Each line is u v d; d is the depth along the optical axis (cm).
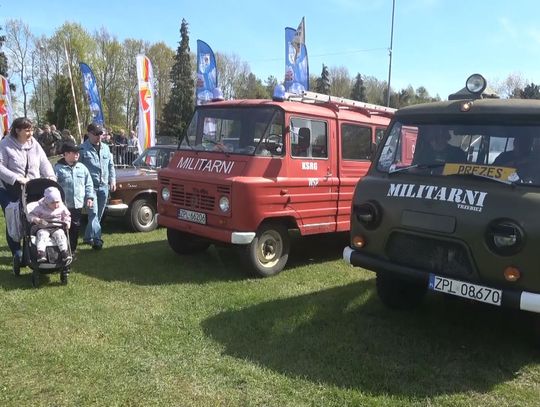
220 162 680
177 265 723
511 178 418
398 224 459
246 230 644
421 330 501
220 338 469
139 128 1723
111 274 665
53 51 5769
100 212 820
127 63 6231
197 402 361
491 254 399
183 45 5534
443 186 444
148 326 491
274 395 374
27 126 644
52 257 594
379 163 518
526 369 425
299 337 477
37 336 458
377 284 544
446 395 381
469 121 468
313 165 719
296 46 1523
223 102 732
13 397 358
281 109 679
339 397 373
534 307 379
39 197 630
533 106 440
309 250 859
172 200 718
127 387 377
